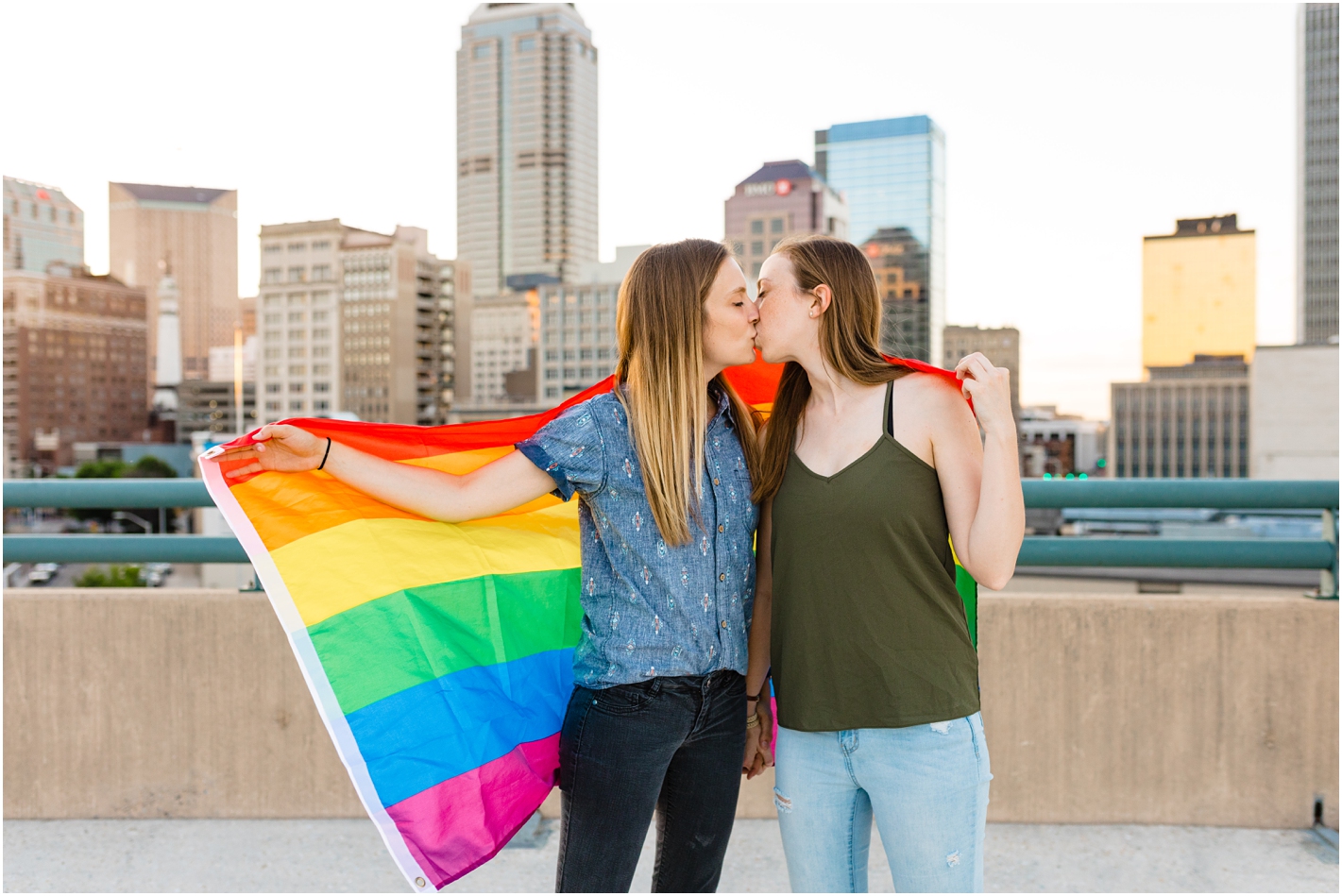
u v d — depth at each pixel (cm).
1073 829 274
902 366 168
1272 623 273
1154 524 7425
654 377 165
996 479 152
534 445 165
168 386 16938
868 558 160
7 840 271
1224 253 16962
